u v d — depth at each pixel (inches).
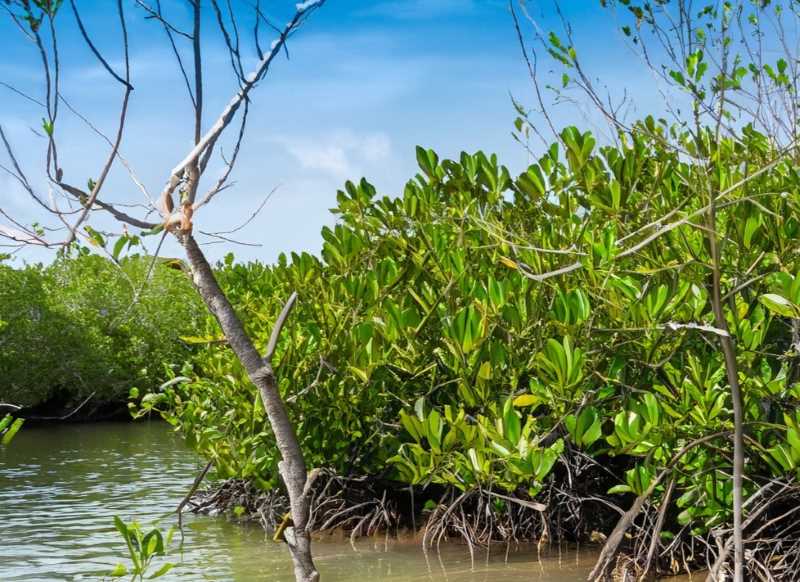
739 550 256.2
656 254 282.5
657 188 339.3
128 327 1040.2
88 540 401.4
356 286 391.5
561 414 300.5
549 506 387.5
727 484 293.6
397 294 408.2
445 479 331.0
